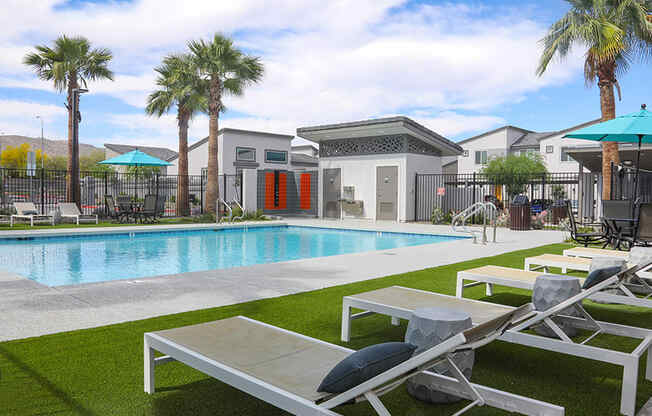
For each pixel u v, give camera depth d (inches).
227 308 184.5
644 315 185.0
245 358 93.0
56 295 205.8
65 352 132.9
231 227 617.9
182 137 807.7
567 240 446.0
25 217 585.6
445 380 88.9
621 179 458.9
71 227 558.9
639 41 522.9
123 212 666.8
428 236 539.8
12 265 349.1
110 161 697.6
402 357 76.1
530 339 113.3
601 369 126.0
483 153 1379.2
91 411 97.5
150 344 106.1
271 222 673.0
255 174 775.7
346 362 71.9
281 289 221.0
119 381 113.3
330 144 813.2
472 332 72.7
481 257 332.8
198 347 99.2
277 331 111.0
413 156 731.4
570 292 142.4
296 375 84.8
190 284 231.8
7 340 143.3
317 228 647.8
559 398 107.7
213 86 723.4
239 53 724.0
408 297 151.1
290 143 1195.9
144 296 204.7
